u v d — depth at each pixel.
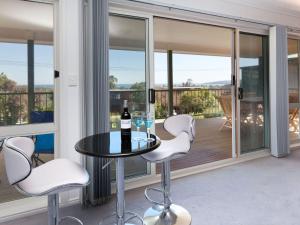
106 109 2.69
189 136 2.29
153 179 3.28
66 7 2.54
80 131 2.64
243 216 2.35
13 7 2.51
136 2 2.95
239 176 3.41
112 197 2.82
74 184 1.53
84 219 2.36
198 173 3.57
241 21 3.87
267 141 4.49
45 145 2.79
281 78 4.24
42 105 2.61
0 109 2.46
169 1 3.16
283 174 3.45
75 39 2.60
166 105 8.26
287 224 2.20
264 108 4.48
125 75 3.11
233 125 4.12
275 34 4.16
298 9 4.29
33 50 2.57
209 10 3.50
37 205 2.52
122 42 3.07
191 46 7.59
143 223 2.15
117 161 1.91
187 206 2.56
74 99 2.62
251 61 4.27
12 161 1.42
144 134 2.22
